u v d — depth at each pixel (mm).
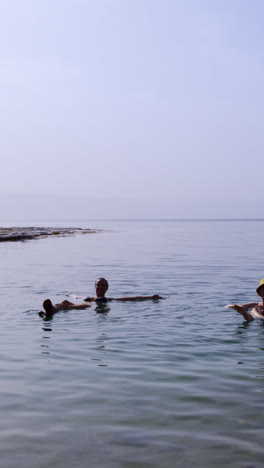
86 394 5312
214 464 3793
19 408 4922
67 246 36062
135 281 15898
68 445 4125
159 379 5828
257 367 6332
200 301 11758
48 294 13203
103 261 23578
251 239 48312
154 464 3799
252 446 4086
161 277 16984
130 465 3785
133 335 8211
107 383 5680
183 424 4523
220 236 55906
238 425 4492
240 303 11477
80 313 10281
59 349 7273
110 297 12469
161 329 8688
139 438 4242
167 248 33844
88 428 4449
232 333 8375
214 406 4953
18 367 6332
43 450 4039
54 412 4816
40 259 24859
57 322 9352
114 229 86375
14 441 4203
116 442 4172
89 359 6719
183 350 7219
